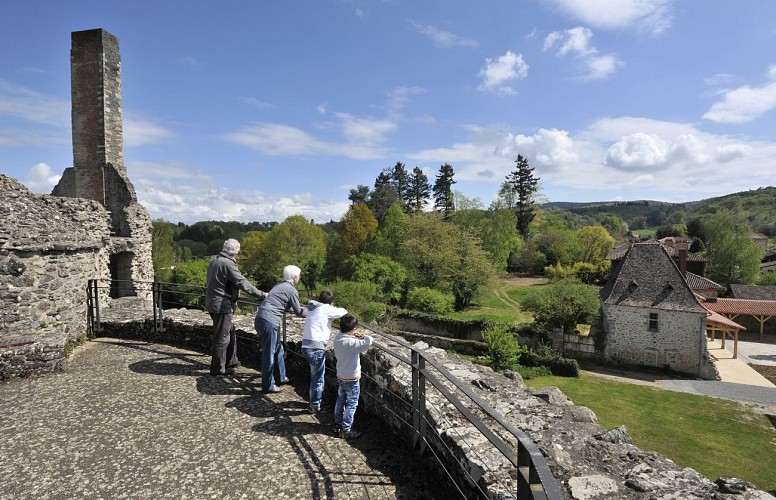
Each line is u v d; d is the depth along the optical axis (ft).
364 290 114.01
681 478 9.91
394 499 11.04
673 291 94.22
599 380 85.05
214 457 13.05
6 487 11.44
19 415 16.01
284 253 156.46
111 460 12.85
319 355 16.24
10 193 29.07
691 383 83.41
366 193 270.26
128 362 22.57
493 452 10.50
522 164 266.57
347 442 14.16
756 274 163.63
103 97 57.88
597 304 101.45
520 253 233.76
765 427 60.34
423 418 12.63
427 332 115.34
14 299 24.07
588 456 10.80
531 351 95.71
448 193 271.28
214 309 20.17
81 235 32.60
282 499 10.96
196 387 18.99
